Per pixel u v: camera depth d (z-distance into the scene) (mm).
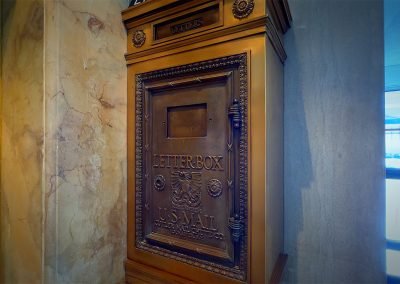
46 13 711
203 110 750
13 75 832
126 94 904
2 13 892
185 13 759
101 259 822
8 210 852
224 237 692
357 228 793
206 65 711
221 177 700
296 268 871
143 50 851
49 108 704
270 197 662
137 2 904
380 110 768
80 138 763
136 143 868
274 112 718
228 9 681
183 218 772
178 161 784
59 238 714
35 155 739
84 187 775
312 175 852
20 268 791
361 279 787
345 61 812
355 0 803
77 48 758
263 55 625
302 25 875
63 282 722
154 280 812
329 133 832
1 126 885
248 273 641
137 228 867
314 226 849
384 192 762
